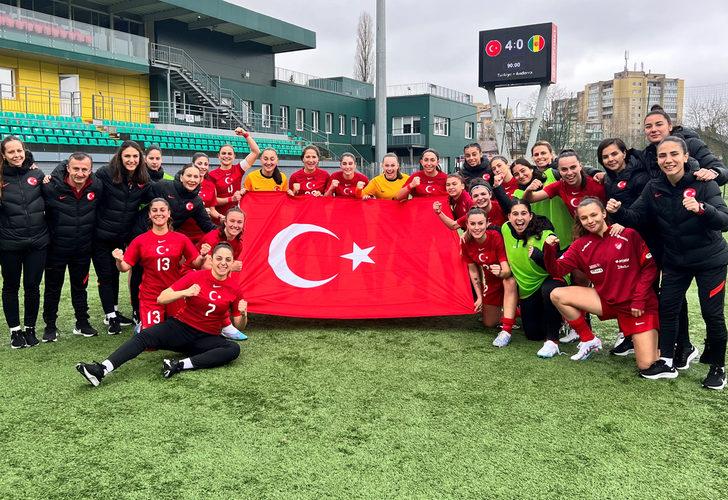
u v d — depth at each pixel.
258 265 5.55
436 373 4.18
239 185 6.61
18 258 4.63
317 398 3.69
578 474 2.79
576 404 3.62
